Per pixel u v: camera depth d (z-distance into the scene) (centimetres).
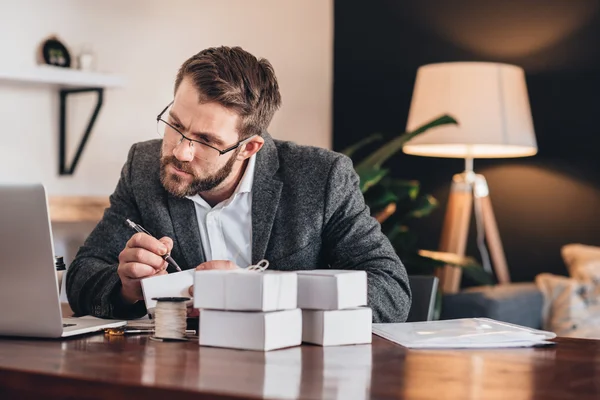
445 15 440
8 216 137
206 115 171
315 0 451
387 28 454
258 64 180
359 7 461
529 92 420
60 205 303
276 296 131
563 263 412
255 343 129
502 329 151
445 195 438
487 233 404
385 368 116
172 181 175
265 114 181
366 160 320
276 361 119
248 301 129
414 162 446
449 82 371
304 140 444
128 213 203
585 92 409
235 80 173
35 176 303
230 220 196
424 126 322
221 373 109
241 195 194
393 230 336
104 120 326
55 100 309
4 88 292
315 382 104
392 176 451
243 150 180
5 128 292
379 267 182
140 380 103
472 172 413
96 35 321
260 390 98
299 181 196
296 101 436
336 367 115
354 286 137
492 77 370
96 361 118
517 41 423
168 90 354
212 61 173
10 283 140
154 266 164
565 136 413
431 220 441
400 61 451
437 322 161
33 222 136
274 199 194
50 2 303
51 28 304
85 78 296
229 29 386
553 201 415
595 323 347
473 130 366
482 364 121
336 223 194
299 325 134
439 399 96
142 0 339
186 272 155
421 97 379
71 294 182
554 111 416
